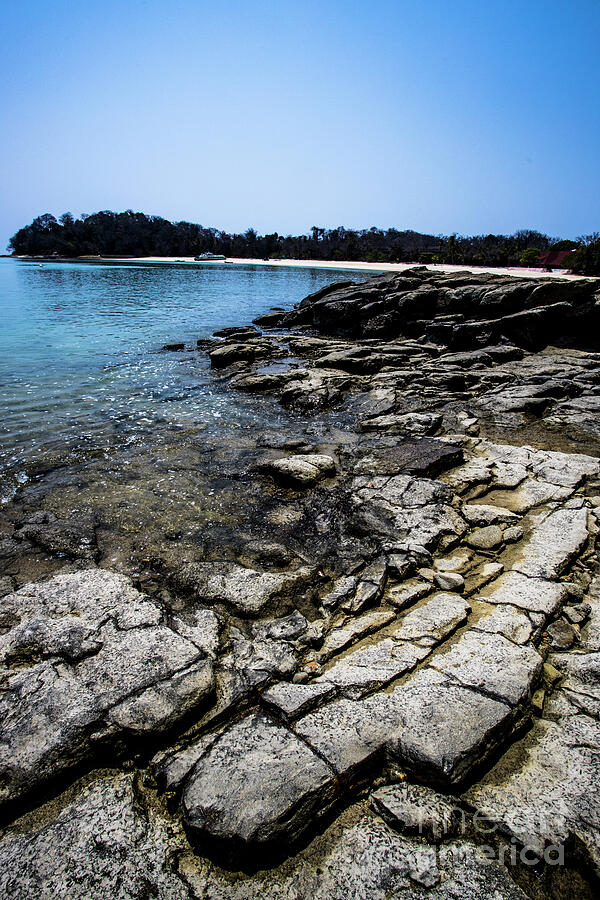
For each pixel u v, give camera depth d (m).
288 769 2.47
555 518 5.03
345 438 7.61
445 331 14.09
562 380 9.96
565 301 13.68
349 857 2.22
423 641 3.38
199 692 2.89
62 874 2.15
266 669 3.18
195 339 16.75
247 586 4.04
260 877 2.16
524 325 13.41
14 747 2.61
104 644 3.31
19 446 7.38
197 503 5.67
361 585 4.02
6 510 5.57
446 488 5.59
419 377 10.78
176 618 3.67
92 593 3.88
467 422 8.09
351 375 11.18
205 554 4.67
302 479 5.89
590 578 4.18
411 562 4.27
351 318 17.27
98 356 13.68
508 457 6.55
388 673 3.10
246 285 40.34
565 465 6.19
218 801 2.33
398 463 6.28
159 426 8.31
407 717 2.76
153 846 2.26
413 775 2.54
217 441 7.61
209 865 2.21
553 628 3.58
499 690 2.91
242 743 2.66
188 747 2.71
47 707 2.82
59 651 3.26
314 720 2.79
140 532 5.07
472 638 3.42
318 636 3.49
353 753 2.56
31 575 4.39
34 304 25.45
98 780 2.61
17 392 10.09
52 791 2.57
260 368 12.27
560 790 2.46
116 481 6.25
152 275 50.91
